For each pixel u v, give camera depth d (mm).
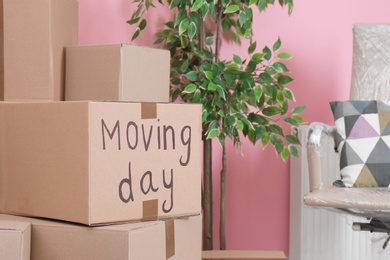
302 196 2211
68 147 1325
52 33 1635
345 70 2381
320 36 2369
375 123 1811
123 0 2312
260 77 1967
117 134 1333
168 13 2330
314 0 2361
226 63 2014
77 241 1309
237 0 1989
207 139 2051
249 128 1989
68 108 1319
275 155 2389
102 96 1628
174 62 2150
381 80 1956
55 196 1356
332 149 2234
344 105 1865
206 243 2152
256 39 2354
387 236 1965
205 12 1882
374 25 1988
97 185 1304
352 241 2236
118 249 1281
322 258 2242
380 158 1754
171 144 1439
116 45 1599
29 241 1312
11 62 1646
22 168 1418
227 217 2393
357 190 1617
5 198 1458
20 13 1634
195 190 1496
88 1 2297
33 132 1390
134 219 1373
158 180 1416
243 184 2389
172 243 1447
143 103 1379
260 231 2404
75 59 1674
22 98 1646
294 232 2309
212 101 1950
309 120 2381
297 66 2369
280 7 2355
